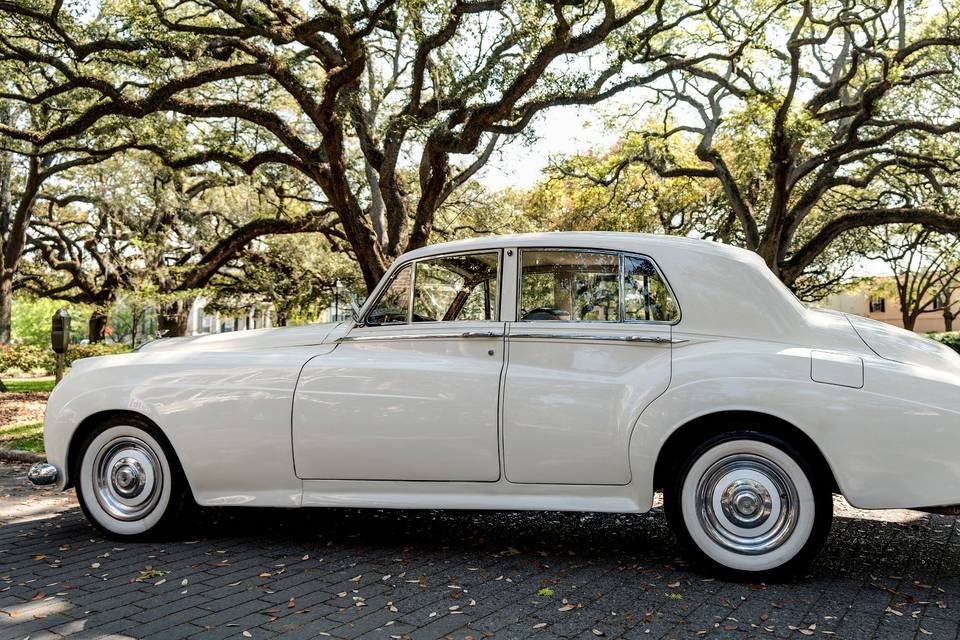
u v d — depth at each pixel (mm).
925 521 5301
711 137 19453
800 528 3721
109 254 30594
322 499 4418
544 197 23016
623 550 4492
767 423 3795
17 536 4910
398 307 4594
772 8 14203
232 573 4020
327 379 4398
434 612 3385
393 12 11812
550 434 4035
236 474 4539
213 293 27781
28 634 3148
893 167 20016
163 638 3090
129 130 16266
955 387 3613
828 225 18547
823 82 19781
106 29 12211
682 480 3881
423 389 4234
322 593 3666
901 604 3465
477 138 12086
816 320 4008
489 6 11742
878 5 15133
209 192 28828
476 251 4504
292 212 25656
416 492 4309
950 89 18375
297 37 10875
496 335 4258
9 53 12164
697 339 4000
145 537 4738
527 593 3658
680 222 27562
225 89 17734
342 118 12250
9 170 25406
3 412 12805
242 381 4539
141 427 4723
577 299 4246
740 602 3500
